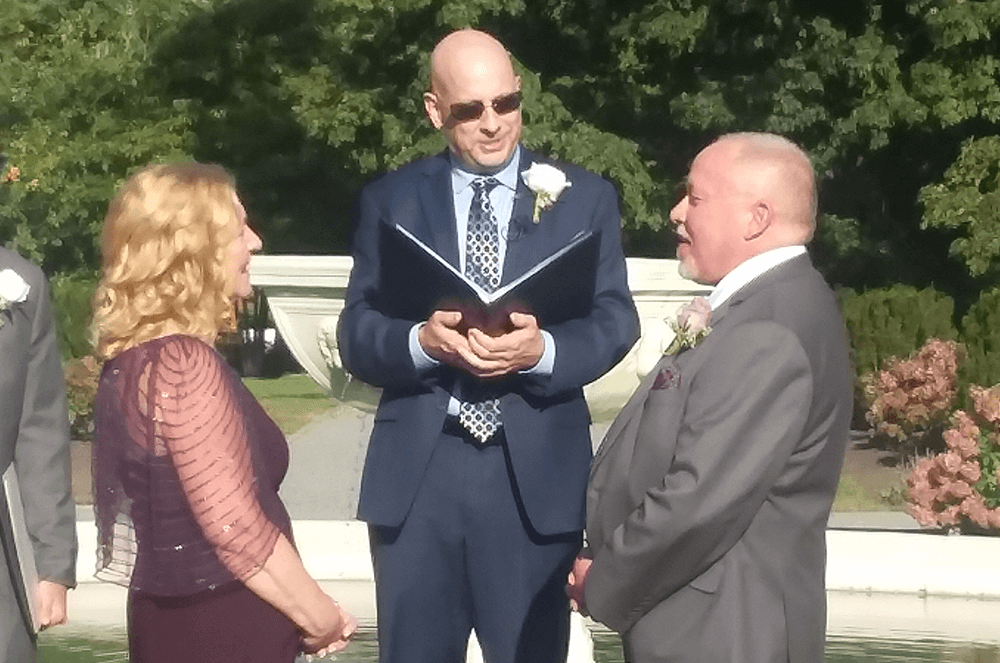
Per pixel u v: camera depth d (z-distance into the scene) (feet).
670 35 88.53
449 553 17.34
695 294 23.62
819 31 86.99
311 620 12.25
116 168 108.99
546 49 97.66
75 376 60.13
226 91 108.37
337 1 98.02
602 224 17.54
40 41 110.01
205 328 12.25
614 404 24.03
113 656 24.95
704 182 13.11
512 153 17.60
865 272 96.02
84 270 114.01
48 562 14.74
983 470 33.35
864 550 30.89
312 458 54.60
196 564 11.93
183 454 11.86
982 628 27.63
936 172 94.43
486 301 16.49
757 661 12.48
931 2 83.66
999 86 86.74
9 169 87.20
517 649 17.30
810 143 90.38
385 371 17.19
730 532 12.42
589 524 13.57
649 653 12.78
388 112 99.86
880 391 54.34
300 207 111.96
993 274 88.07
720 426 12.34
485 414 17.25
